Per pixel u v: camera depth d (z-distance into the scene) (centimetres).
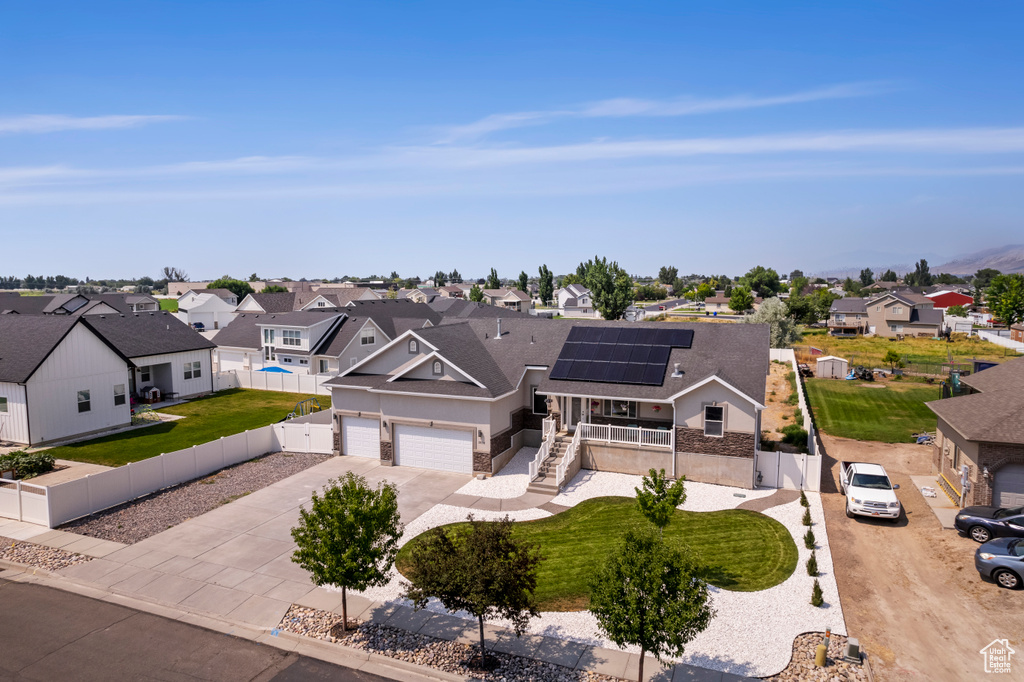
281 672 1370
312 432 3225
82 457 3069
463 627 1562
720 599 1694
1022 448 2078
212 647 1471
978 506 2120
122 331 4406
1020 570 1702
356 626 1565
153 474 2598
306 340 5262
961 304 13300
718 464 2616
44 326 3434
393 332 5825
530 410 3144
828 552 1977
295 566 1905
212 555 1981
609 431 2823
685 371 2786
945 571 1841
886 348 7744
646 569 1220
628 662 1401
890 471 2822
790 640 1488
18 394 3206
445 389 2794
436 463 2889
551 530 2180
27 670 1359
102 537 2122
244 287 15050
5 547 2033
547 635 1523
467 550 1352
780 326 6569
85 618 1602
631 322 3259
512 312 7869
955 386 3869
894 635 1512
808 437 2978
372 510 1470
